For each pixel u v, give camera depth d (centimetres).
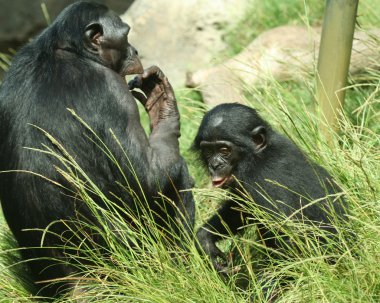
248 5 2417
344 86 1449
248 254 1165
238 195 1256
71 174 1146
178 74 2392
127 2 2795
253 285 1127
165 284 1085
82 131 1168
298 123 1448
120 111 1182
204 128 1241
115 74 1219
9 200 1182
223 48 2381
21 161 1163
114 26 1248
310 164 1232
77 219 1150
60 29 1230
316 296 1031
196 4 2464
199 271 1111
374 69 1705
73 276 1166
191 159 1577
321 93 1451
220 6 2439
